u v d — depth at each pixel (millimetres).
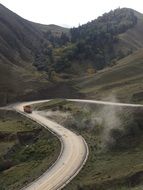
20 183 62438
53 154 74625
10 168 76938
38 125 97062
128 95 118125
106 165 62969
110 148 72625
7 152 85500
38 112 115500
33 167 71938
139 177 54000
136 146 71062
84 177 59438
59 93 146500
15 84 146250
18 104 132875
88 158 68438
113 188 52406
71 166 64625
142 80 138125
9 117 115250
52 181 58719
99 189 53406
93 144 77062
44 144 83812
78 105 112750
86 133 86938
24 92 144500
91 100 122688
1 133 93688
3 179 70938
